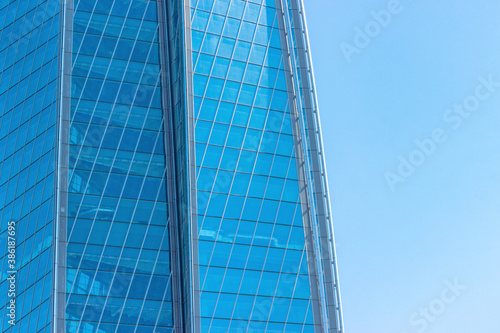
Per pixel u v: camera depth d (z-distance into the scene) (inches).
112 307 3986.2
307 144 4729.3
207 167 4357.8
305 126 4783.5
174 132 4611.2
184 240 4197.8
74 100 4483.3
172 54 4827.8
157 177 4441.4
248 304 4057.6
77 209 4165.8
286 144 4613.7
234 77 4690.0
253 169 4448.8
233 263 4136.3
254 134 4562.0
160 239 4264.3
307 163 4598.9
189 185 4269.2
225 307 4008.4
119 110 4564.5
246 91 4677.7
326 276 4333.2
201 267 4072.3
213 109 4539.9
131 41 4817.9
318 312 4178.2
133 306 4030.5
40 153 4483.3
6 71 5280.5
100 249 4106.8
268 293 4124.0
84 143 4379.9
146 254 4192.9
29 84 4918.8
